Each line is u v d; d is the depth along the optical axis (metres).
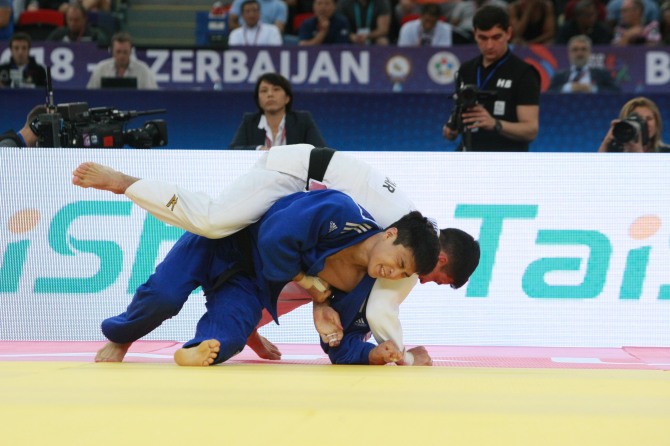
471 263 8.34
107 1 23.23
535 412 4.79
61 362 7.80
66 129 12.05
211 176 10.93
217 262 8.27
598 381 6.50
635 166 10.91
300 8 23.39
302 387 5.84
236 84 19.19
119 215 10.95
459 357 9.54
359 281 8.19
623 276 10.88
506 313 10.84
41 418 4.37
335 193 7.98
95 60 19.45
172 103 17.22
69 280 10.93
